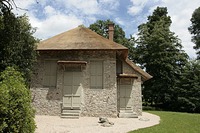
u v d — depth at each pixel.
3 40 13.24
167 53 34.50
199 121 16.27
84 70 18.06
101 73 18.09
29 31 14.47
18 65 13.37
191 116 20.03
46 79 18.20
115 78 17.84
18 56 13.43
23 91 8.05
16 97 7.78
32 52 14.59
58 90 17.86
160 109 33.56
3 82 8.12
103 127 12.50
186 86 31.88
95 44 18.58
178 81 33.06
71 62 17.52
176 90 32.69
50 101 17.78
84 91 17.78
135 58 38.09
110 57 18.11
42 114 17.61
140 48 37.28
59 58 18.33
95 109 17.52
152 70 35.06
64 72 18.06
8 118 7.41
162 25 37.44
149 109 33.34
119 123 14.38
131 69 20.27
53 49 17.77
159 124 14.09
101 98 17.66
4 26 13.20
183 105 31.67
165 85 33.97
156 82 34.34
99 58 18.14
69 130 11.30
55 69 18.38
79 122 14.29
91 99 17.67
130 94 19.42
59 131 10.95
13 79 8.49
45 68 18.38
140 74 20.17
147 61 36.19
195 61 32.78
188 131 11.88
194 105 30.27
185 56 36.25
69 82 17.95
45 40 20.17
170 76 34.31
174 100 33.06
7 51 13.10
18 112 7.65
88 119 15.91
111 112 17.47
